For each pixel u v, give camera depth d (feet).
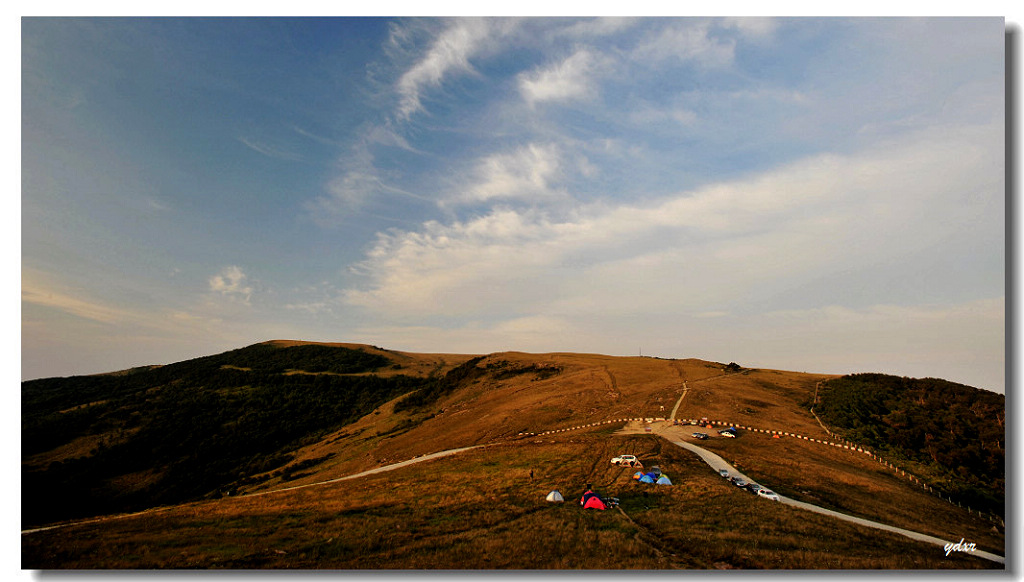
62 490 327.47
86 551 82.74
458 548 84.69
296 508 124.26
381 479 178.50
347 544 86.94
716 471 154.10
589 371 444.96
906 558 83.20
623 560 77.46
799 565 75.61
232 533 95.40
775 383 373.81
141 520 110.22
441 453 247.70
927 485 178.70
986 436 247.29
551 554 80.94
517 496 130.11
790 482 146.41
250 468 363.15
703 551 81.15
